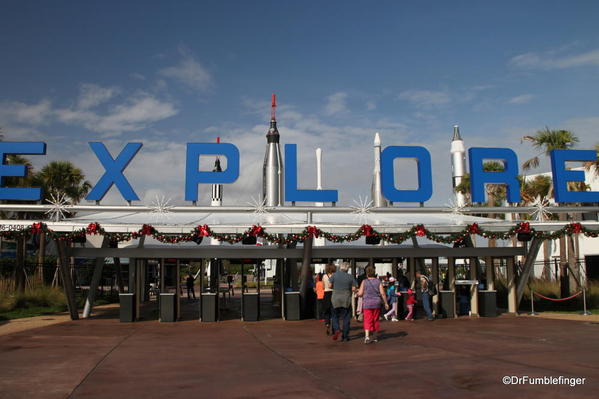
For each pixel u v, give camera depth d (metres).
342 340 11.83
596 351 9.84
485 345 10.84
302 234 16.58
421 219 18.55
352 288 12.11
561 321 16.03
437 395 6.40
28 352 10.32
